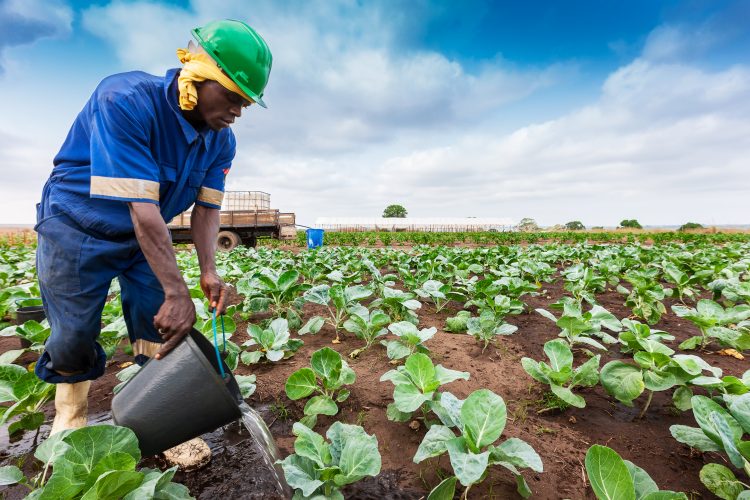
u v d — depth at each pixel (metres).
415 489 1.90
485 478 1.94
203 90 1.80
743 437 2.23
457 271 6.46
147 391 1.66
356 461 1.68
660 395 2.81
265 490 1.90
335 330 4.39
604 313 3.64
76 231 1.87
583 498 1.81
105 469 1.39
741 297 4.64
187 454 2.05
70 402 2.12
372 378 3.07
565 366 2.61
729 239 22.28
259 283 4.76
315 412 2.38
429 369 2.19
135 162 1.73
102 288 1.98
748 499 1.48
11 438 2.38
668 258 8.92
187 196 2.19
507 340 3.99
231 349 3.06
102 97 1.74
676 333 4.36
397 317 4.39
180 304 1.76
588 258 11.03
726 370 3.29
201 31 1.76
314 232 16.69
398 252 11.96
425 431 2.35
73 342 1.92
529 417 2.54
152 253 1.76
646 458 2.12
